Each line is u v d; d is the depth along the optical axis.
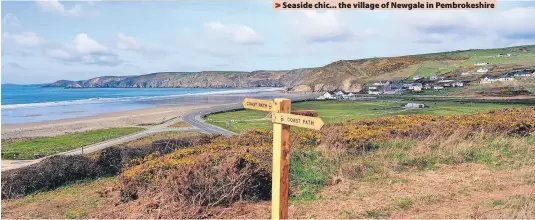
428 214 7.12
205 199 8.37
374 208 7.62
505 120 16.08
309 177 9.94
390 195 8.41
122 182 10.26
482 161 11.05
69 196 11.71
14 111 106.12
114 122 79.75
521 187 8.34
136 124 76.25
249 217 7.62
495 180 9.11
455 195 8.19
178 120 83.62
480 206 7.29
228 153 10.67
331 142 13.12
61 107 120.88
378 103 133.75
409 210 7.44
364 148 12.71
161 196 8.54
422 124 16.86
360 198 8.33
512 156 11.36
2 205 10.91
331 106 125.00
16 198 12.33
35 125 74.19
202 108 116.62
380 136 14.69
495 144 12.63
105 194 11.03
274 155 4.94
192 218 7.64
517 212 6.59
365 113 97.38
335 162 11.10
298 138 14.11
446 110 95.06
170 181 8.83
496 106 102.12
